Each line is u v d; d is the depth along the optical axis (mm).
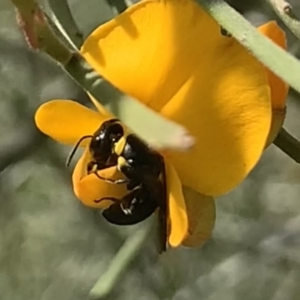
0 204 175
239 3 82
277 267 164
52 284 175
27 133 164
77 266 175
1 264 177
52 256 177
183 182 55
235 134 51
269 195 165
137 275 166
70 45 47
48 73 156
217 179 53
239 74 50
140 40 52
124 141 56
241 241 165
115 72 53
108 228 174
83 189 58
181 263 167
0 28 158
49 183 173
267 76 50
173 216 54
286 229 162
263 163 167
